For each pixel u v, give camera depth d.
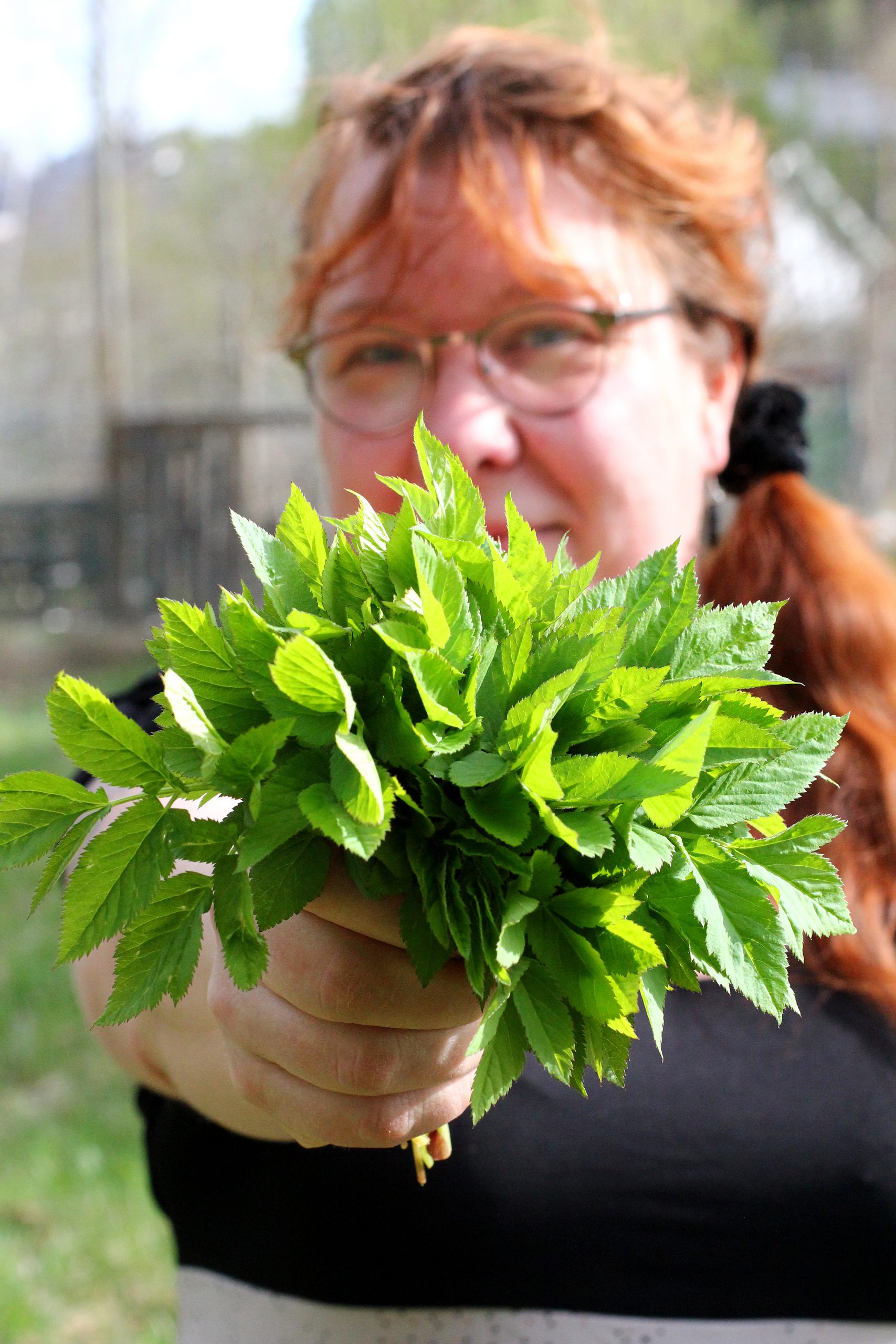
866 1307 0.60
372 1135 0.46
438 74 0.69
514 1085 0.60
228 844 0.41
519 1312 0.59
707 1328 0.59
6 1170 1.20
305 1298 0.60
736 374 0.74
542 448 0.66
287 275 0.80
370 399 0.69
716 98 0.79
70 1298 1.06
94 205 4.33
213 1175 0.62
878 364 4.25
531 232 0.66
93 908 0.41
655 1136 0.59
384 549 0.43
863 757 0.67
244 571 3.79
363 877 0.42
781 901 0.44
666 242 0.69
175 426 3.89
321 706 0.39
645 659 0.45
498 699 0.42
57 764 2.29
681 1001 0.62
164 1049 0.58
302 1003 0.45
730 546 0.74
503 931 0.39
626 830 0.39
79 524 4.08
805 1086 0.60
